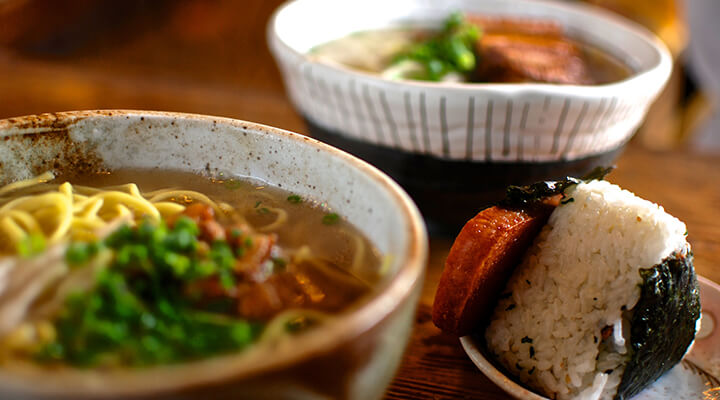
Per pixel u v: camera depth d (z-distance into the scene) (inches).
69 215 11.6
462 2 22.8
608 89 15.8
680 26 40.1
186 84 23.2
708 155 21.8
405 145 16.1
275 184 12.5
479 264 13.2
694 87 42.4
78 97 21.0
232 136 12.5
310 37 20.4
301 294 11.0
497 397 13.4
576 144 16.2
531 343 13.6
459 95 15.2
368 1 21.8
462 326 13.7
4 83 21.1
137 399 8.5
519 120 15.5
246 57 36.2
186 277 10.2
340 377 9.6
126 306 9.8
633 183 19.9
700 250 17.2
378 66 20.2
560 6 22.4
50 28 34.1
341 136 16.9
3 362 9.5
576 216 13.8
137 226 11.1
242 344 9.9
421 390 13.4
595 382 13.1
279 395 9.3
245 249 11.0
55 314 9.9
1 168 12.0
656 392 13.4
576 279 13.5
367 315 9.6
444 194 16.6
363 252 11.4
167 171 12.7
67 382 8.4
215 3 42.3
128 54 34.2
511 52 20.2
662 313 12.9
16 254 11.0
